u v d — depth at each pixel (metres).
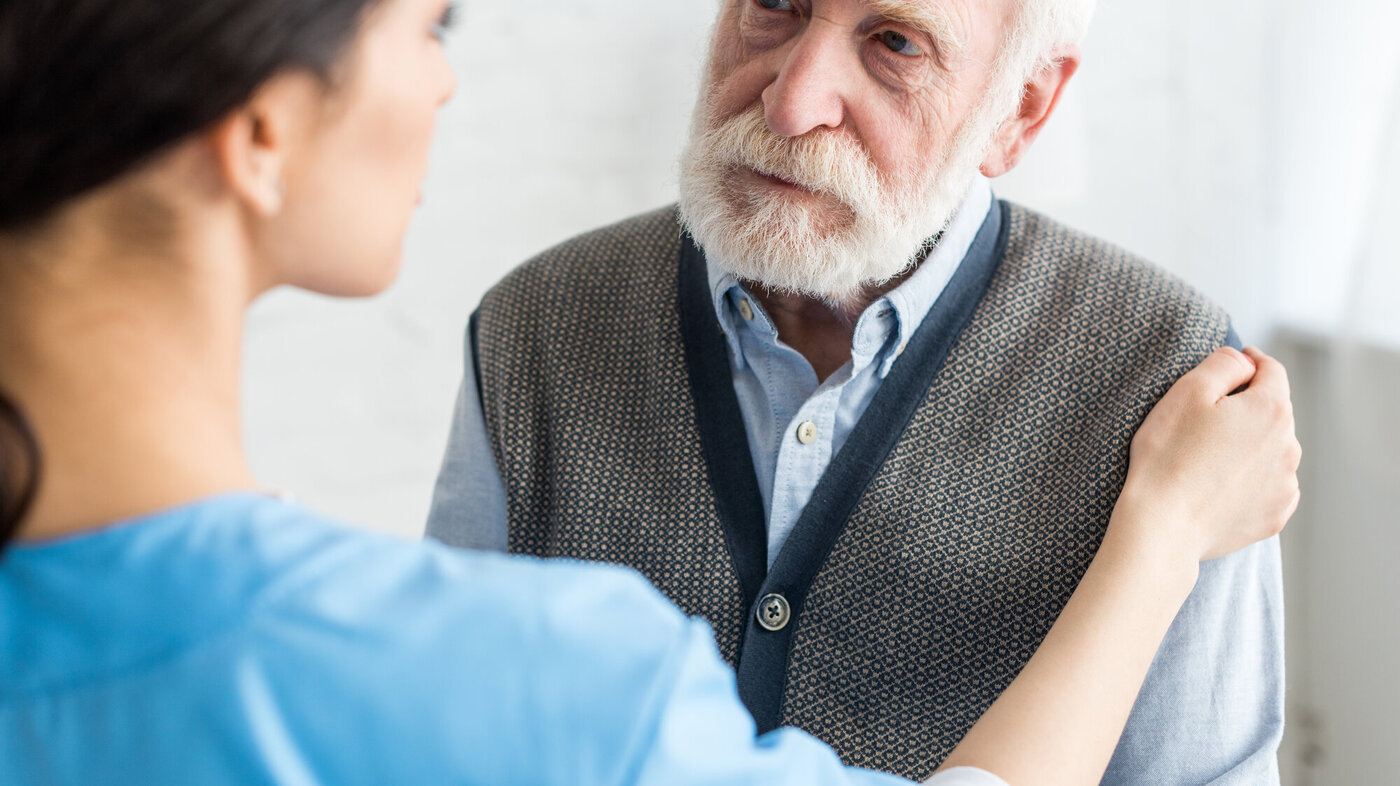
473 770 0.39
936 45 0.79
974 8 0.79
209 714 0.39
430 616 0.41
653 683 0.41
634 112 1.78
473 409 0.97
